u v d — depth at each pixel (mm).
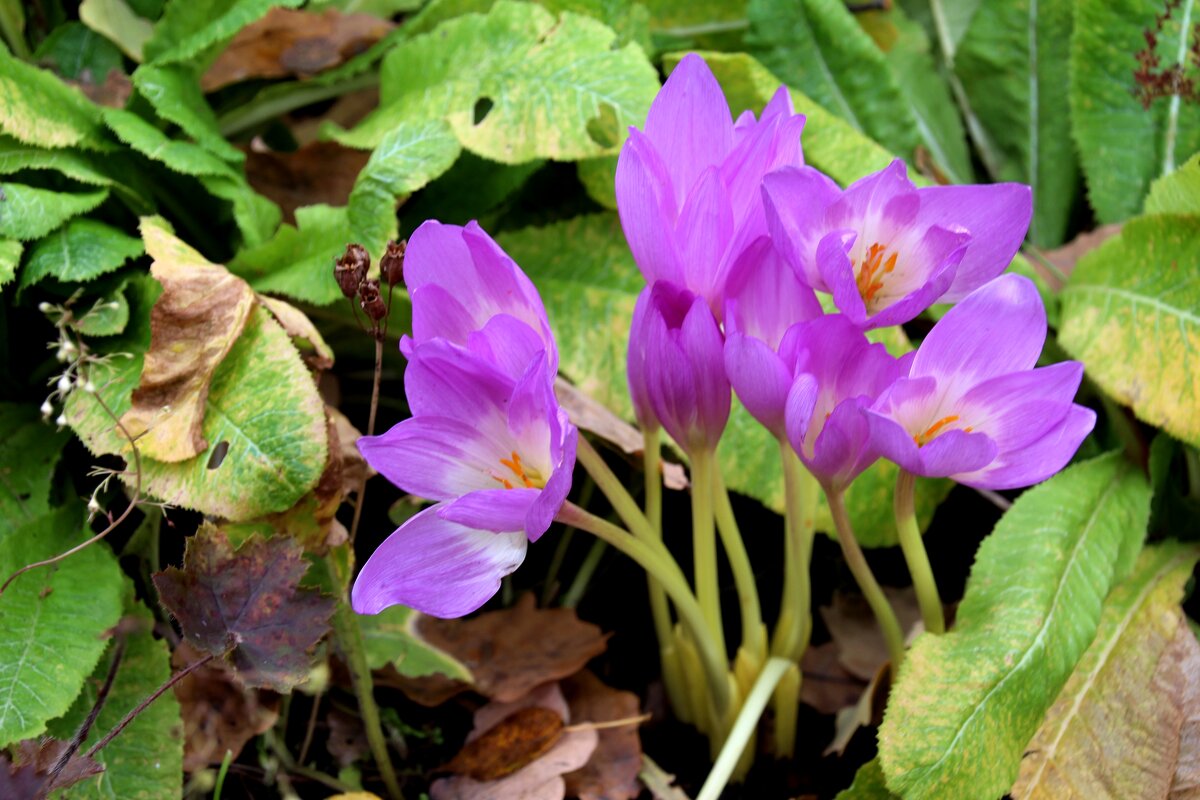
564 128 964
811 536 893
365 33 1060
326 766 932
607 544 1015
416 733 928
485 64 992
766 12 1087
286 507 846
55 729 862
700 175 818
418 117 988
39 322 962
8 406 949
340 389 1027
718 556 1033
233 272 954
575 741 911
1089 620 882
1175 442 974
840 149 1002
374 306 829
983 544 898
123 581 893
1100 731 867
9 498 915
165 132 1003
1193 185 932
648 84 965
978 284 816
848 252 794
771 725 937
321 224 951
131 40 1023
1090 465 953
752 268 819
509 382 786
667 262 812
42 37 1062
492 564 789
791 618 901
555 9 1032
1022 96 1124
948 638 858
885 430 779
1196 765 857
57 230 920
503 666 934
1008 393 796
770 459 958
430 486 793
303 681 828
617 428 955
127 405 876
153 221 914
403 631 937
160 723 864
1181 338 933
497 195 1020
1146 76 1032
